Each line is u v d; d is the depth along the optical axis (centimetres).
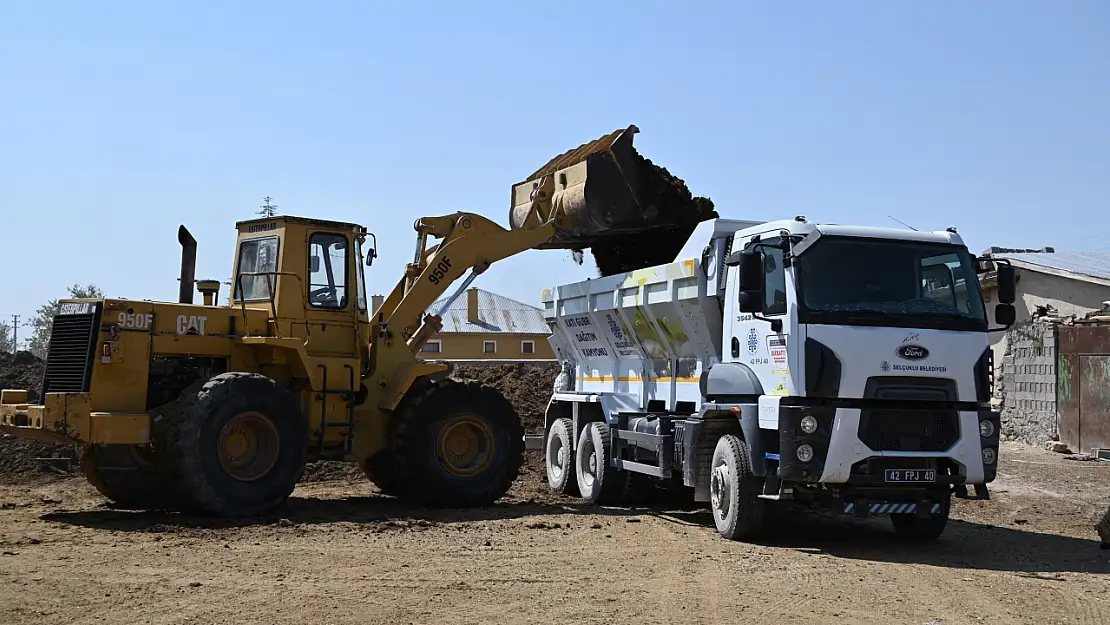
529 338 5275
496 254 1394
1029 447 2198
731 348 1094
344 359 1274
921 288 1016
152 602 746
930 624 722
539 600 771
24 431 1162
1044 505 1373
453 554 952
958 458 985
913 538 1095
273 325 1245
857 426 964
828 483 982
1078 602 793
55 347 1170
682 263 1167
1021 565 948
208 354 1216
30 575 827
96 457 1219
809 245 995
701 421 1113
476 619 710
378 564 895
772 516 1276
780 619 730
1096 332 2055
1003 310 1032
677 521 1205
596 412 1483
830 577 877
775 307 1009
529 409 2119
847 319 977
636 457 1331
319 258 1287
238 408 1131
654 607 757
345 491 1488
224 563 888
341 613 720
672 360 1264
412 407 1300
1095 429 2045
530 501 1427
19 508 1223
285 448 1168
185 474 1099
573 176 1377
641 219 1339
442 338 5191
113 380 1144
